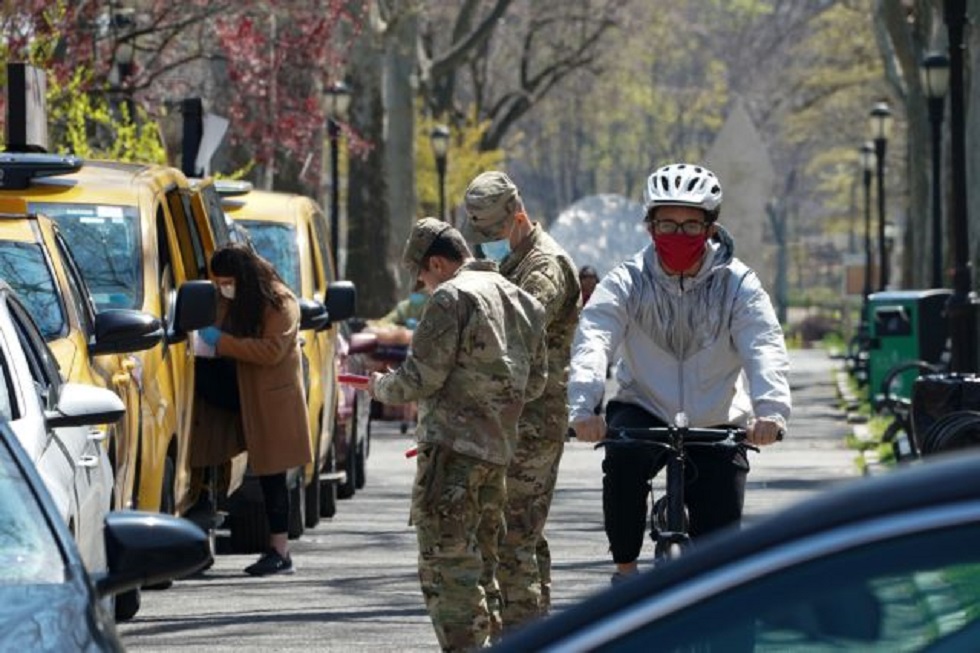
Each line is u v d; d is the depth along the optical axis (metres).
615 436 19.44
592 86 199.12
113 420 21.02
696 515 19.91
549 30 175.75
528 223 22.81
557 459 23.06
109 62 60.44
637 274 20.23
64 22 55.66
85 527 20.95
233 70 78.62
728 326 20.17
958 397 32.25
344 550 37.69
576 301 23.06
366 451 52.28
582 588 32.34
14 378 20.25
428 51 155.25
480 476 21.08
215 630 27.80
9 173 29.55
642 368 20.44
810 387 109.19
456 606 21.09
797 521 7.99
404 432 76.94
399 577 33.66
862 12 159.62
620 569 20.14
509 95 164.38
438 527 21.09
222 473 33.69
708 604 8.00
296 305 32.47
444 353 20.80
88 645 12.07
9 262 25.08
